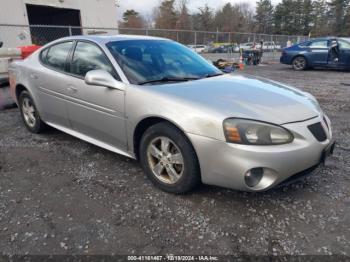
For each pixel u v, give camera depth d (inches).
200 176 103.1
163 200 107.2
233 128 92.7
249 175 93.4
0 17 559.8
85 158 142.6
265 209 101.7
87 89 129.9
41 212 100.8
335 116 218.4
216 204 104.4
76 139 167.8
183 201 106.3
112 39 138.2
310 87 347.9
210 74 138.3
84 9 727.1
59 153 148.6
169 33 598.2
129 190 114.2
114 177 124.3
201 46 645.3
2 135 175.5
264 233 90.1
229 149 92.8
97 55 131.9
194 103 100.6
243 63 656.4
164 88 112.1
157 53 139.3
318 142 100.5
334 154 147.1
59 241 87.1
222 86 117.5
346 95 297.7
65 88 141.3
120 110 118.1
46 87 152.8
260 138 92.4
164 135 106.5
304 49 532.4
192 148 100.8
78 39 143.8
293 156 93.9
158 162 112.3
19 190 114.9
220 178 96.7
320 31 2546.8
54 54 154.6
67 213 100.3
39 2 629.3
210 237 88.5
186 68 137.5
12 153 149.1
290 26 2652.6
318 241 86.8
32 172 129.3
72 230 91.7
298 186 116.4
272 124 94.3
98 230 91.7
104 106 124.1
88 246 85.2
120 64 123.6
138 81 119.0
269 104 103.9
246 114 95.6
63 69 146.1
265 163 91.6
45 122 166.1
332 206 103.3
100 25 770.2
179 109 101.0
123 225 94.0
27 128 181.2
